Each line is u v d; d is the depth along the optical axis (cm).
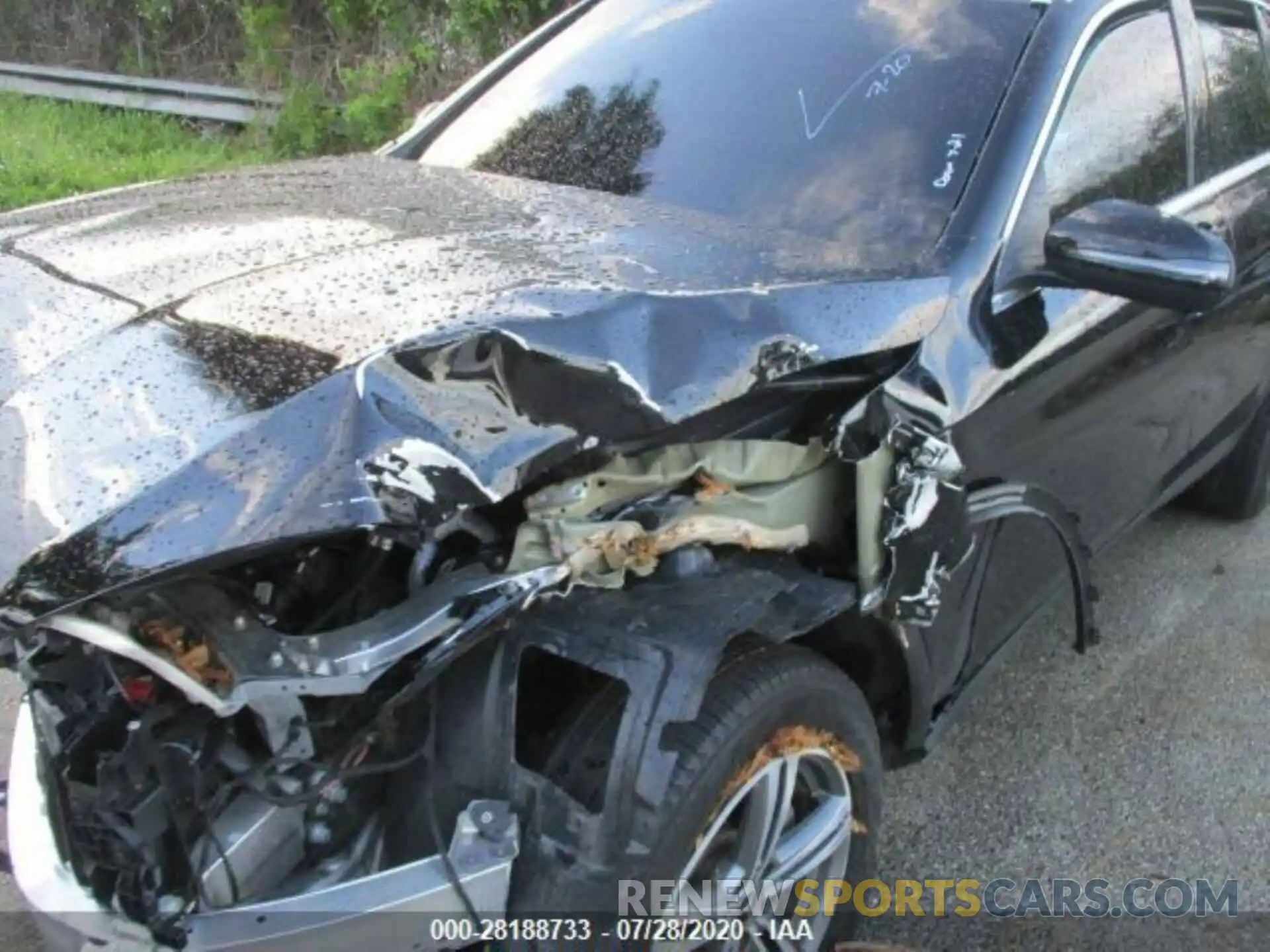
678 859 207
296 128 904
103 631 175
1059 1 311
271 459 178
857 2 327
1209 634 408
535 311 202
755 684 219
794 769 232
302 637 185
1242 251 373
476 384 191
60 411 191
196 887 191
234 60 1068
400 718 209
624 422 201
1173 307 259
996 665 309
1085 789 333
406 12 926
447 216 261
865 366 239
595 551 207
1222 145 373
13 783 218
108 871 198
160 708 188
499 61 377
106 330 207
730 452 231
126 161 834
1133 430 343
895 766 285
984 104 292
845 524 252
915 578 247
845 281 242
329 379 185
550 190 292
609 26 360
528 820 204
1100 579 441
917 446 243
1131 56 328
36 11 1134
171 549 171
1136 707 369
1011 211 277
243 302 210
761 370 218
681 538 221
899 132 292
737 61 321
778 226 279
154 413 186
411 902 194
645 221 268
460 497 182
